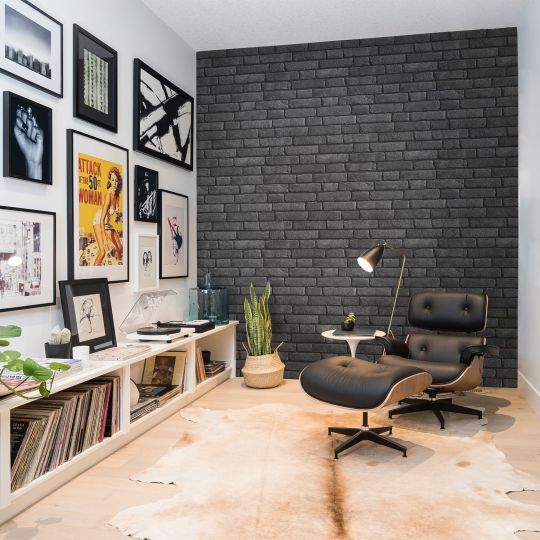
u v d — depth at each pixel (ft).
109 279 10.98
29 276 8.63
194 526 6.64
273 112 15.19
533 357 12.25
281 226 15.17
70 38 9.79
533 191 12.25
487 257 14.12
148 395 11.12
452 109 14.25
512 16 13.39
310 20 13.52
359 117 14.71
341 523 6.69
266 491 7.63
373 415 11.39
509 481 7.94
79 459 8.20
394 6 12.76
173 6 12.74
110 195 11.02
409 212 14.47
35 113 8.77
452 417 11.35
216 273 15.53
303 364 15.08
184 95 14.64
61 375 7.86
